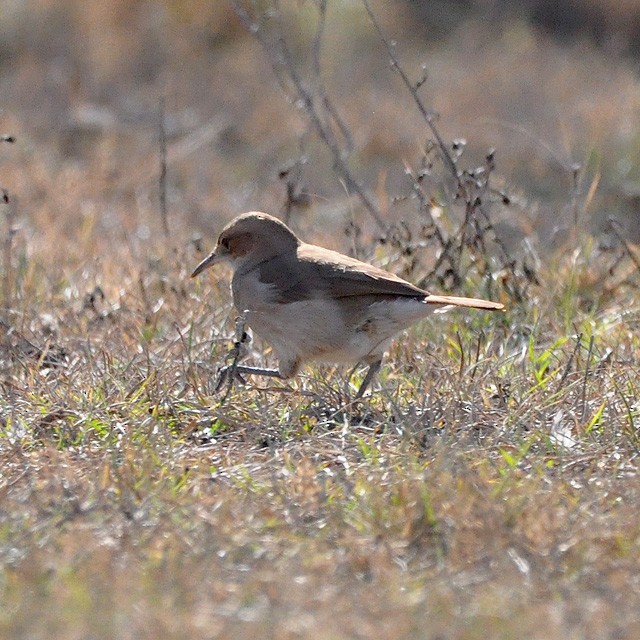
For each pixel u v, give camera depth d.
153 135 29.34
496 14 39.00
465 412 12.84
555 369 13.88
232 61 33.97
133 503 10.59
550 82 33.72
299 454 11.82
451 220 18.03
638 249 18.22
